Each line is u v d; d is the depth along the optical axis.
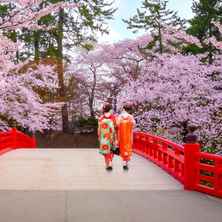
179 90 24.47
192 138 10.37
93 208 8.09
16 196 9.12
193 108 23.88
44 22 36.50
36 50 37.56
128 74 35.88
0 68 21.08
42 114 28.56
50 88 30.67
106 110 12.72
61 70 35.38
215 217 7.51
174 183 10.91
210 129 23.00
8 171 12.54
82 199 8.88
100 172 12.47
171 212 7.84
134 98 25.23
